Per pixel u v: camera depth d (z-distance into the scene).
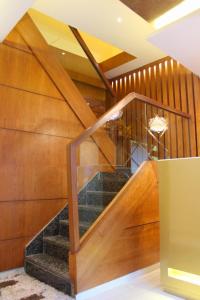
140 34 4.27
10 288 2.62
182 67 4.97
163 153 4.46
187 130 4.64
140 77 5.70
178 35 2.99
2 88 3.21
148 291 2.63
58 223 3.50
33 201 3.34
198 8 2.63
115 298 2.46
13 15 2.67
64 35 4.50
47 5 3.57
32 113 3.46
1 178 3.09
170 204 2.70
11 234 3.11
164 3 2.65
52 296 2.43
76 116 3.96
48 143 3.58
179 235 2.59
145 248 3.22
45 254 3.22
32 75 3.53
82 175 2.83
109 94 5.22
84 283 2.47
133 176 3.30
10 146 3.21
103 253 2.69
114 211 2.91
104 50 6.02
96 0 3.46
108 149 3.51
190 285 2.45
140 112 4.13
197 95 4.70
